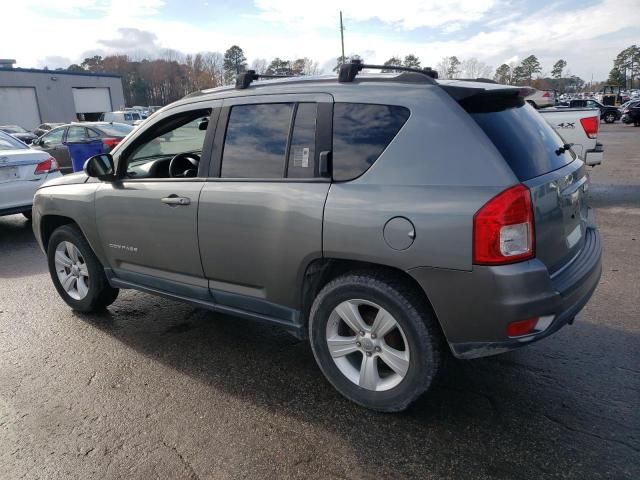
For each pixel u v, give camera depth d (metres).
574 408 2.93
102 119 36.72
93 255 4.34
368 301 2.81
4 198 7.20
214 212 3.30
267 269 3.15
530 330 2.51
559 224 2.73
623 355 3.50
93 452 2.70
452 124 2.60
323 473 2.49
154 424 2.92
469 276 2.47
